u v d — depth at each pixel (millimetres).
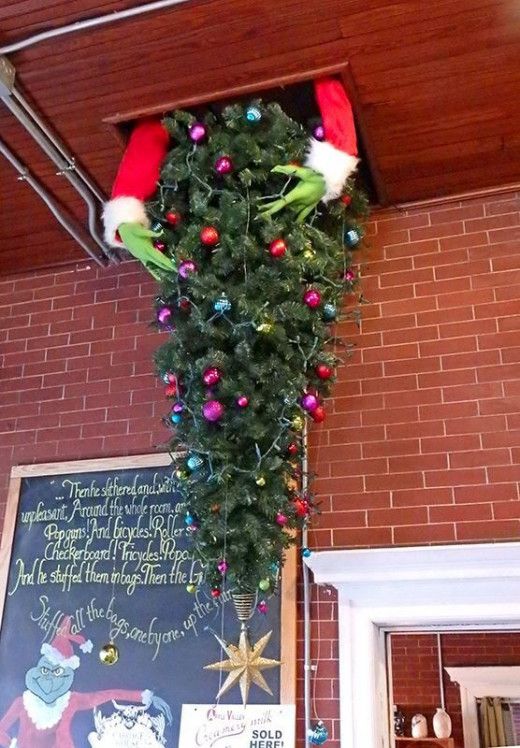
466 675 4207
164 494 3062
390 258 3127
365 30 2383
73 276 3605
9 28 2391
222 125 2600
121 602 2951
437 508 2744
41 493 3230
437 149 2854
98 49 2455
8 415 3441
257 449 2189
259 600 2402
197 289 2252
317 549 2811
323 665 2676
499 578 2555
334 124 2500
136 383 3312
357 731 2545
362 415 2943
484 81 2553
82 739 2775
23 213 3273
